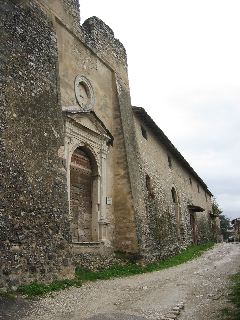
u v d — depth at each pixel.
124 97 16.48
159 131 20.08
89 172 13.89
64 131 12.15
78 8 14.21
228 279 11.24
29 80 10.27
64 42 13.05
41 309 7.30
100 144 14.28
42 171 10.05
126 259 14.11
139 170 16.44
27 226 9.11
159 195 19.59
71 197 12.69
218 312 7.38
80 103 13.39
